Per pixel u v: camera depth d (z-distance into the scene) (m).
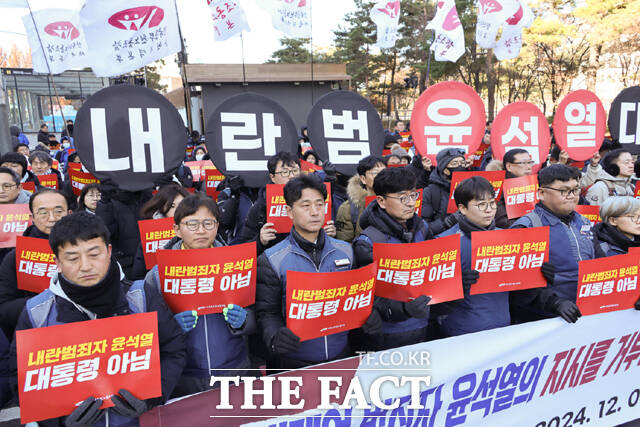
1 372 2.38
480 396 2.37
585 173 5.76
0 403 2.37
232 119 4.11
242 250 2.06
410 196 2.47
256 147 4.17
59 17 5.55
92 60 4.46
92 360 1.65
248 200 4.19
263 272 2.26
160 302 1.92
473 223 2.53
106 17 4.42
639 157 5.81
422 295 2.30
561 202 2.74
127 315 1.71
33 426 1.73
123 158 3.73
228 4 6.53
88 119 3.63
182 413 1.87
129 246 3.69
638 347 2.75
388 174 2.47
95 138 3.65
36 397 1.58
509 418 2.46
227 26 6.57
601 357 2.65
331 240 2.41
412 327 2.55
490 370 2.37
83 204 4.00
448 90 4.96
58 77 22.06
